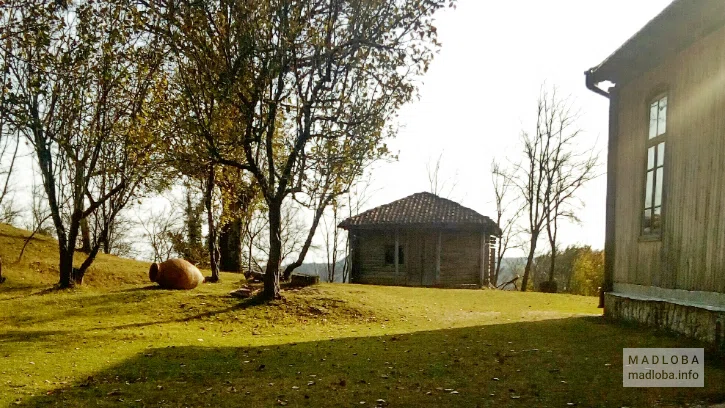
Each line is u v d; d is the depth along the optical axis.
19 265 22.38
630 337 9.16
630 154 11.58
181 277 18.81
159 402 6.28
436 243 30.05
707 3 8.30
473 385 6.66
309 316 14.96
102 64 15.76
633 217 11.33
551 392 6.17
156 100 16.45
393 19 14.77
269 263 16.55
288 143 16.11
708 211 8.65
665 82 10.17
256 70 14.85
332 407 5.91
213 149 14.97
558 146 36.94
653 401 5.66
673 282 9.64
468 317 15.22
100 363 8.51
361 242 31.11
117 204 19.50
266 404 6.09
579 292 37.56
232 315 14.74
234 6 14.05
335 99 15.07
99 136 17.94
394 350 9.42
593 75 12.23
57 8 12.01
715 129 8.54
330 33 14.89
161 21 15.02
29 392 6.71
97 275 22.42
